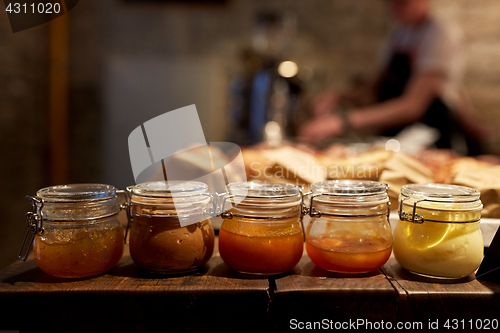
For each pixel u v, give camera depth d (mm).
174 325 534
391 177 729
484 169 759
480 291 524
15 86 1916
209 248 607
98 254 565
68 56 2340
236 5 2508
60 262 548
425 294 520
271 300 542
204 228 604
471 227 574
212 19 2518
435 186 640
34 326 528
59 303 524
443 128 1924
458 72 1959
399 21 2039
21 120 1971
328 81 2555
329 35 2525
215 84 2492
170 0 2484
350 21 2508
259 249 566
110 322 532
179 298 526
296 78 1994
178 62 2488
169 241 565
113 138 2438
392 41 2117
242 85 2238
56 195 546
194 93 2492
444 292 521
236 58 2539
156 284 550
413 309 521
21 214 1973
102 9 2393
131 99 2451
